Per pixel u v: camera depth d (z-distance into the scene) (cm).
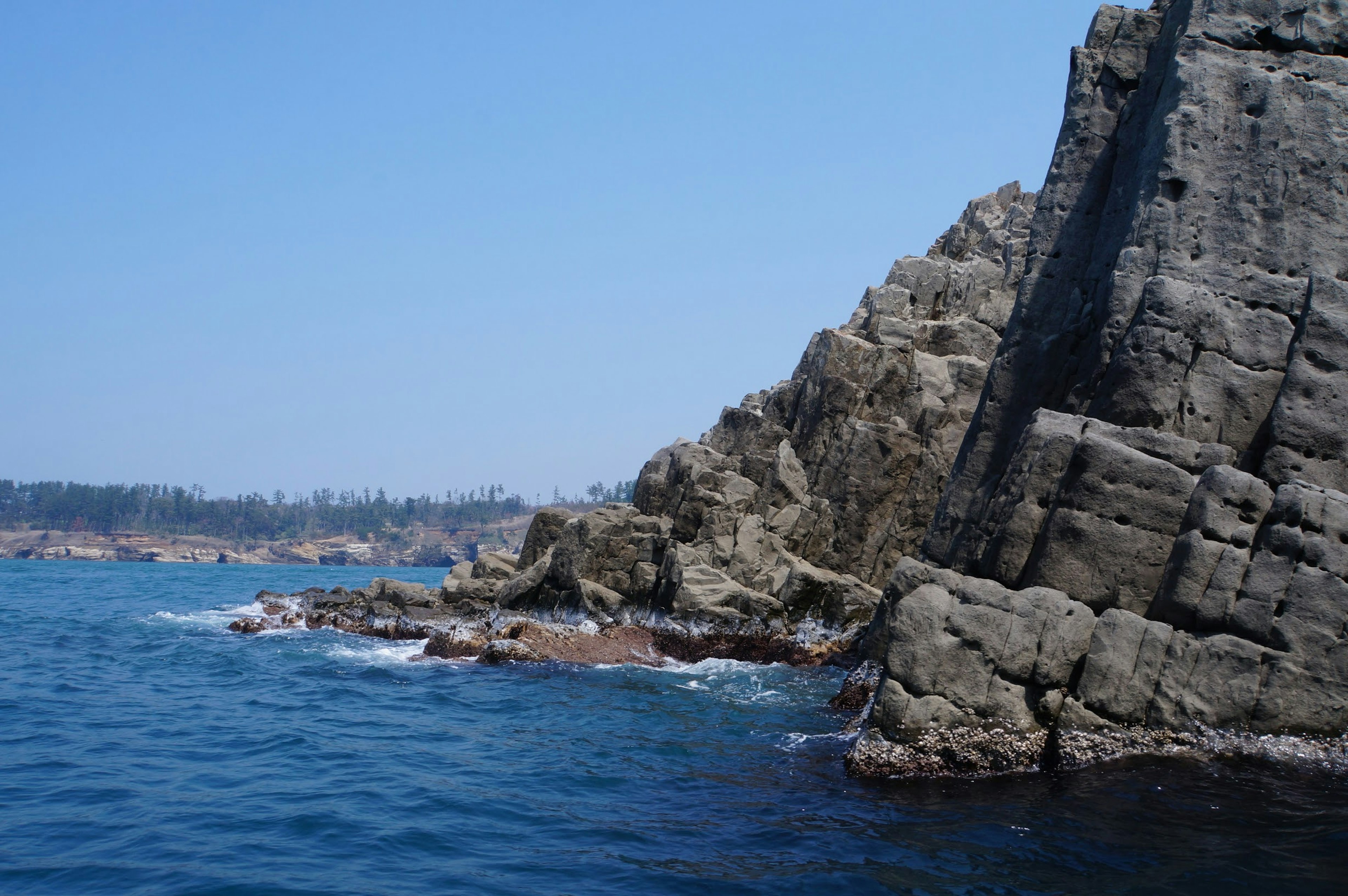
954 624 1530
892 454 3428
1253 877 1120
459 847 1299
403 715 2216
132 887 1155
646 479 3884
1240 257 1808
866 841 1267
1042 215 2234
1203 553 1515
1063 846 1223
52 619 4531
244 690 2544
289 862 1242
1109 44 2266
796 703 2383
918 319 4069
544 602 3375
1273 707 1450
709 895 1120
